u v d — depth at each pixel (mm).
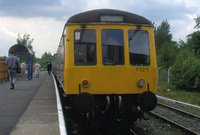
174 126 7652
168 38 54375
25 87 13906
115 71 6211
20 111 6824
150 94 6023
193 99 12961
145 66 6359
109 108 6363
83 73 6141
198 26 22297
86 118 6562
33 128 4992
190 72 17125
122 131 6625
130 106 6414
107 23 6277
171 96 14766
